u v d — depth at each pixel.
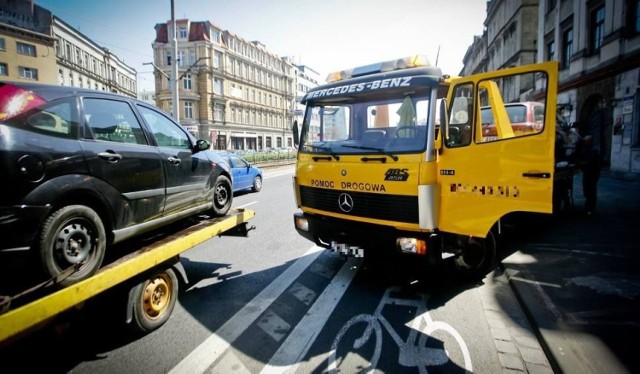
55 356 2.78
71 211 2.61
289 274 4.60
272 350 2.88
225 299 3.85
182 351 2.87
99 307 2.91
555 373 2.51
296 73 69.25
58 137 2.68
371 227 3.65
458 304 3.63
